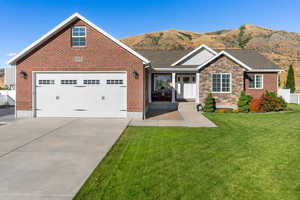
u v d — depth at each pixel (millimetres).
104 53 11844
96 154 5793
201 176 4395
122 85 12023
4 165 4996
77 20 11797
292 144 6707
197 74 16062
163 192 3738
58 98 12203
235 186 3975
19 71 12039
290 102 21547
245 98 14414
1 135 7953
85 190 3816
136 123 10469
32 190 3822
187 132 8492
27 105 12180
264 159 5379
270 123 10383
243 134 8109
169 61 18578
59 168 4828
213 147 6410
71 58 11914
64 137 7676
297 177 4359
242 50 21875
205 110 14680
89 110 12180
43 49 11930
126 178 4297
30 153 5871
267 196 3633
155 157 5535
